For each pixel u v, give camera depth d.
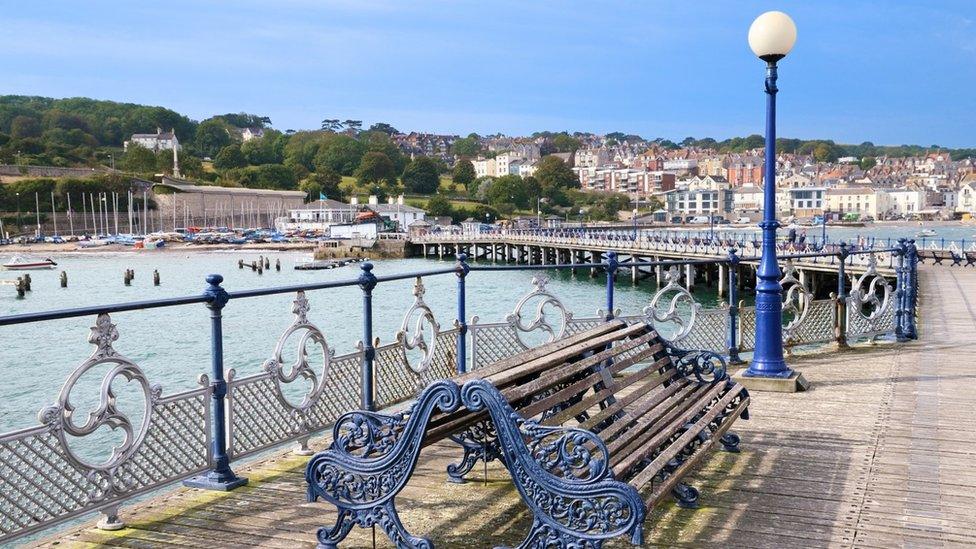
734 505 4.78
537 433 3.51
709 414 5.10
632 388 8.38
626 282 58.81
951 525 4.47
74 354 27.44
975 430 6.48
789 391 7.89
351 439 3.89
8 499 3.97
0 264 84.50
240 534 4.28
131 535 4.29
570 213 195.00
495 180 196.50
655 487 4.07
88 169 171.38
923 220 198.50
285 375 5.55
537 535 3.51
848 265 36.25
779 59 7.95
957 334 12.17
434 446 5.95
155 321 35.84
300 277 72.62
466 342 7.72
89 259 96.00
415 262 91.75
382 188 192.38
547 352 4.71
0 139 188.00
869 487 5.10
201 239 121.00
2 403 19.34
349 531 4.08
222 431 5.03
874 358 9.85
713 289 52.91
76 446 14.03
